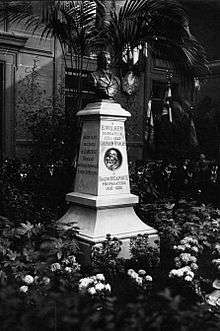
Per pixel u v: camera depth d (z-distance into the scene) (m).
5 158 8.50
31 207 6.81
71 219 5.45
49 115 8.86
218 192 8.87
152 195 7.97
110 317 2.17
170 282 4.02
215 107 13.95
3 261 4.11
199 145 12.39
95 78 5.57
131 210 5.51
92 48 6.22
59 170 7.95
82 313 2.25
